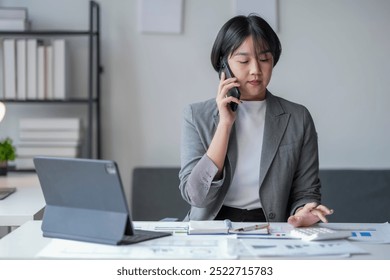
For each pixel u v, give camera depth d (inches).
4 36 138.6
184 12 139.9
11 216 83.4
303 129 84.2
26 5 139.3
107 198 62.1
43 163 64.1
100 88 141.1
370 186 135.5
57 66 132.2
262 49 78.8
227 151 80.9
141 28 139.2
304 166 84.5
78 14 139.7
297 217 72.4
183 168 81.4
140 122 141.9
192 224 70.4
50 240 64.7
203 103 85.2
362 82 141.1
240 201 82.0
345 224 75.3
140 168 136.6
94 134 141.9
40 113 141.6
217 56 82.3
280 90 140.8
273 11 138.2
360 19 140.6
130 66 140.8
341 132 141.8
